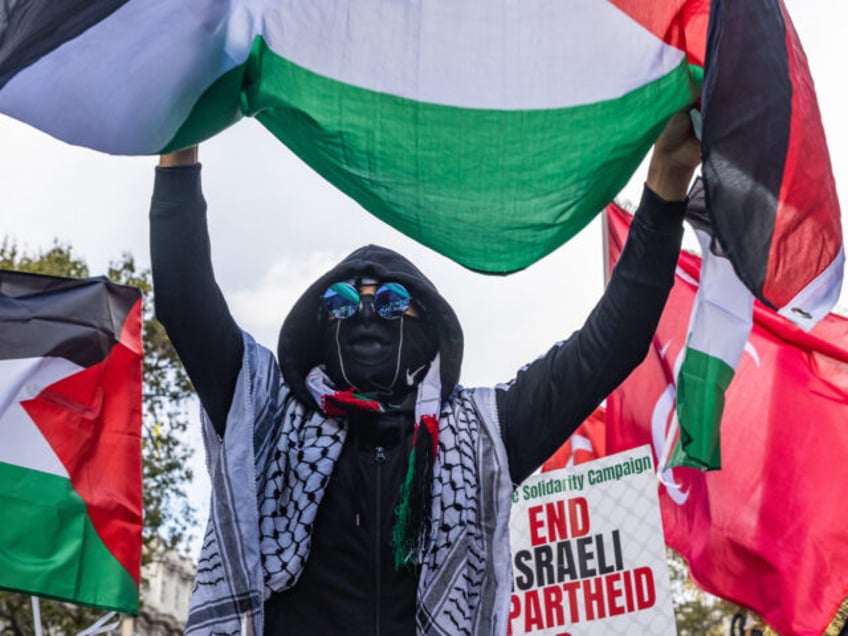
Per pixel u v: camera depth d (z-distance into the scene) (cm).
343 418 459
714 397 478
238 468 443
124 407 936
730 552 977
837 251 402
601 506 875
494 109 447
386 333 468
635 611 859
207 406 452
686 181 445
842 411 959
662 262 445
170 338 441
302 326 473
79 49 426
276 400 463
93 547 909
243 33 438
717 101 403
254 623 431
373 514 449
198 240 434
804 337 961
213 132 436
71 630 2248
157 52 428
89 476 916
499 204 447
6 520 890
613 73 447
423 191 447
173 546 2278
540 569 875
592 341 454
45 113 421
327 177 454
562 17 450
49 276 935
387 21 448
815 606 952
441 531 446
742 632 1041
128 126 424
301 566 443
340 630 440
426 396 461
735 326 479
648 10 449
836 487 954
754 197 398
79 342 930
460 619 439
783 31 412
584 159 447
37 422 914
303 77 444
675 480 993
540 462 465
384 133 446
